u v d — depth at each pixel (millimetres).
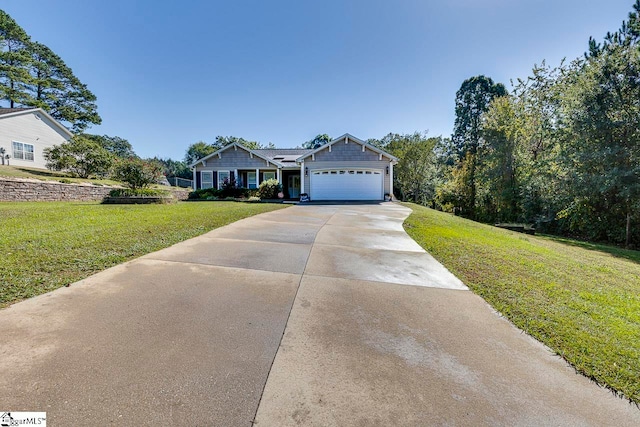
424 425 1690
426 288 3852
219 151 21609
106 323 2623
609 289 4207
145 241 5324
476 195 22375
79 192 14547
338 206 14422
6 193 11367
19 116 19156
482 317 3092
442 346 2533
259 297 3338
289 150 26484
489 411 1814
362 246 5977
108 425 1585
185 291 3391
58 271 3701
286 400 1841
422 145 27859
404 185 28953
